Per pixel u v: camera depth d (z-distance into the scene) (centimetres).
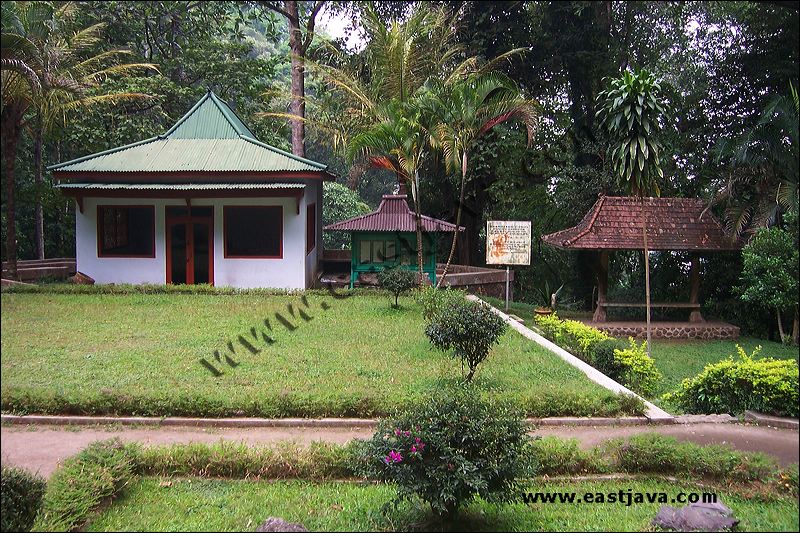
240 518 398
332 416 584
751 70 1130
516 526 390
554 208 1730
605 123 1104
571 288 1836
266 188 1242
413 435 362
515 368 755
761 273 1085
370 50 1422
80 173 1249
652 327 1259
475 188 1728
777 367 617
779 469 459
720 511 385
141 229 1313
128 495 436
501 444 366
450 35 1517
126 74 1194
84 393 591
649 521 391
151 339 840
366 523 391
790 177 952
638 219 1296
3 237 1102
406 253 1349
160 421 568
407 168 1193
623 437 531
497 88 1161
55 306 1027
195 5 1263
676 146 1233
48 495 394
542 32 1633
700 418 601
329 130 1482
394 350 821
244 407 583
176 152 1329
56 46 912
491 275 1566
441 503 357
